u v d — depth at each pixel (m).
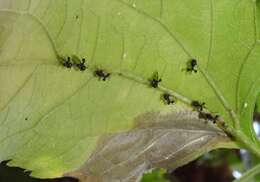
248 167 0.44
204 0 0.29
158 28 0.29
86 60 0.28
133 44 0.29
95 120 0.29
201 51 0.29
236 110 0.31
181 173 0.42
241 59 0.30
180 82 0.30
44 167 0.29
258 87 0.30
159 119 0.30
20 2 0.27
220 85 0.30
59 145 0.29
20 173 0.33
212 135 0.31
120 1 0.28
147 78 0.29
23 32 0.27
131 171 0.30
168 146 0.31
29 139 0.29
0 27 0.27
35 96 0.28
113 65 0.29
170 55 0.29
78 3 0.27
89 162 0.30
